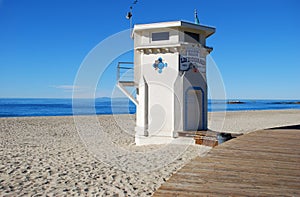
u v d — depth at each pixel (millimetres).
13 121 25312
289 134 8969
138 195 5965
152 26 12047
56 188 6453
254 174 4645
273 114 37219
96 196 5922
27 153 10711
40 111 49250
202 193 3832
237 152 6199
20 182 6898
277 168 4992
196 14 13234
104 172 7820
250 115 34812
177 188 3996
